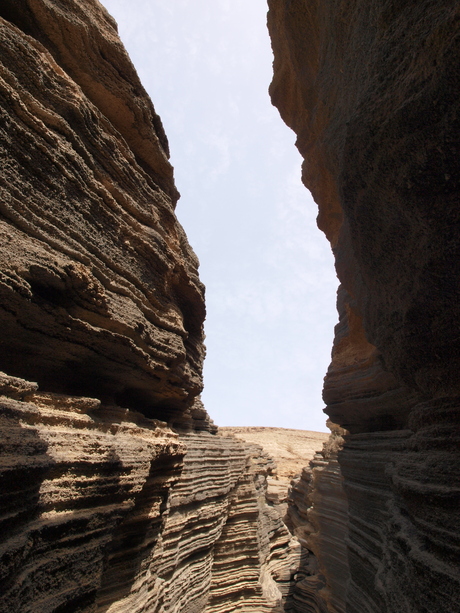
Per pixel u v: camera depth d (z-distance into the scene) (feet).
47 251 22.52
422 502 18.94
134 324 29.32
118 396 35.58
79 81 31.17
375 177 21.02
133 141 35.86
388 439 37.78
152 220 34.24
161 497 36.35
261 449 108.37
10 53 22.16
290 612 72.54
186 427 61.67
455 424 19.81
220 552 69.46
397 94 18.52
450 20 15.62
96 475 23.17
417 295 21.29
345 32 27.02
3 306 20.24
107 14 33.76
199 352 50.49
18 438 16.80
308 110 41.73
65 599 19.27
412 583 18.40
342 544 52.47
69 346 25.68
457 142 16.79
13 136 20.85
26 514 17.01
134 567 31.32
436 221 18.86
